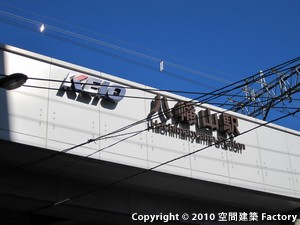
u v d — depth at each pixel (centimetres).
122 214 1803
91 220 1891
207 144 1822
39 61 1509
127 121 1633
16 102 1430
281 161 2050
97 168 1611
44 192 1639
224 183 1817
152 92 1733
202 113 1830
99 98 1594
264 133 2042
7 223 1903
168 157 1694
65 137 1488
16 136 1401
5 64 1441
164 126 1716
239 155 1912
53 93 1507
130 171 1639
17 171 1606
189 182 1775
